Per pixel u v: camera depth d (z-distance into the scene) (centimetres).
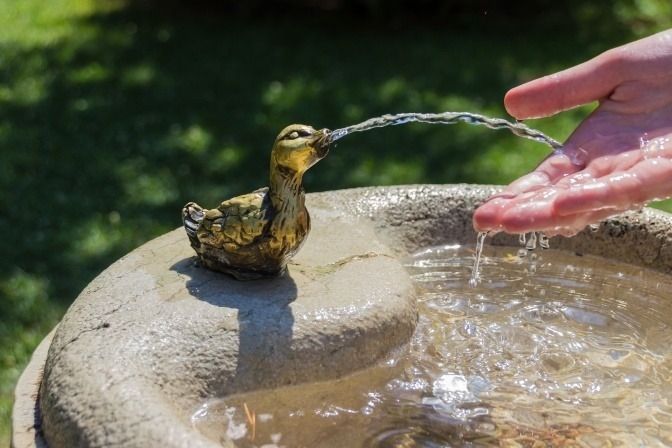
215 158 160
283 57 208
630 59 76
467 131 169
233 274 72
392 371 70
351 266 74
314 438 65
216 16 241
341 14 237
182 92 189
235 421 66
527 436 66
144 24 235
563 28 223
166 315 68
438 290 79
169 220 140
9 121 175
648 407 68
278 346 67
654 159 68
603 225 82
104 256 129
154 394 63
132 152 162
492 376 70
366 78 194
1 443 97
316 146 70
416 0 227
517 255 83
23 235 134
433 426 66
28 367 70
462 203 84
